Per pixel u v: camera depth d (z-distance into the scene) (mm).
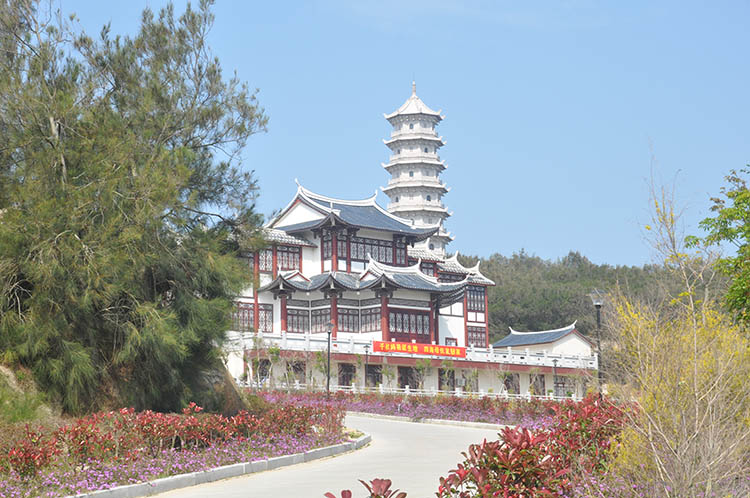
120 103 24016
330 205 79688
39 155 20828
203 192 25062
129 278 20984
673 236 11562
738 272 22859
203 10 25609
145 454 17594
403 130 108250
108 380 22250
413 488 15844
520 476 10672
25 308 21266
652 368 10719
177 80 24797
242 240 26094
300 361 60875
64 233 20188
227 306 23969
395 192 107688
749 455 10828
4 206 21438
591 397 15625
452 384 71750
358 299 73688
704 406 10555
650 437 10227
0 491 13531
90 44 24109
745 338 12461
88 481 14750
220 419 20594
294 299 73062
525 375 75562
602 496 10797
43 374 20828
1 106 21547
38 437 16156
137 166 22438
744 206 24484
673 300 12344
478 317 86438
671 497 9953
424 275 75250
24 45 22953
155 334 21281
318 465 20359
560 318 121812
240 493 15195
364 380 66625
